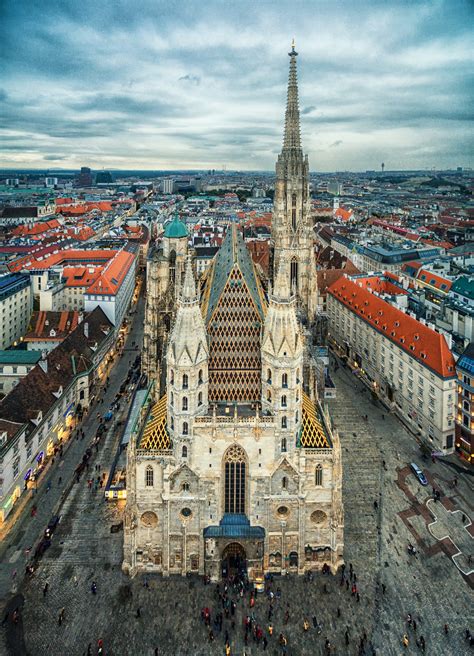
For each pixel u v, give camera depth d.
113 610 76.00
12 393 109.94
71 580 81.00
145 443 83.25
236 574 84.06
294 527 83.56
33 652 69.06
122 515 95.44
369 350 155.75
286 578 83.00
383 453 116.88
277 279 80.38
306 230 148.88
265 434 80.62
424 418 123.38
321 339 164.25
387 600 77.75
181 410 79.88
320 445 84.00
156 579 82.38
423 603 77.31
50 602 77.00
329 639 71.38
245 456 81.69
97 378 150.62
